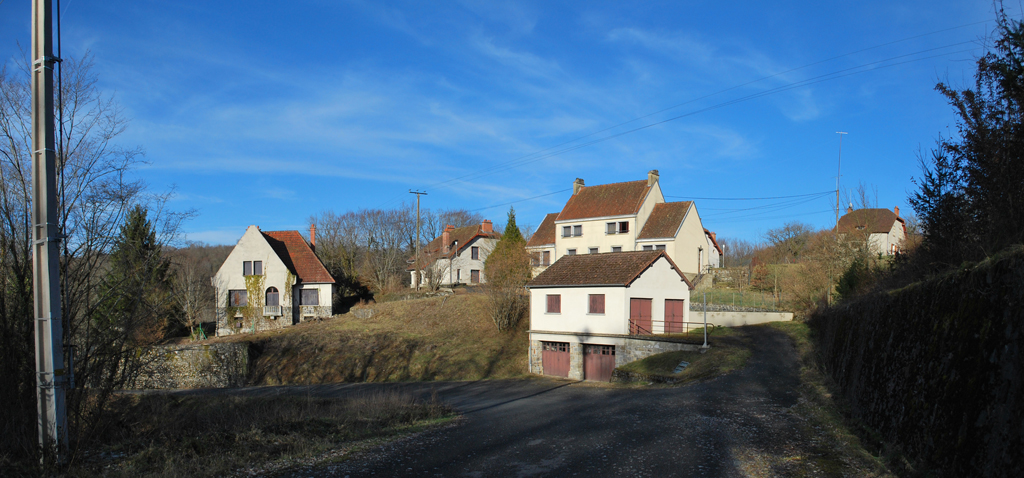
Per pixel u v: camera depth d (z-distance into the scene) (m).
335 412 14.91
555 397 20.38
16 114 12.02
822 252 32.28
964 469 6.63
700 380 20.97
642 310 31.03
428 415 14.59
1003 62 9.20
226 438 10.74
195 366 33.56
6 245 11.61
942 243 11.20
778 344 26.95
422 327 40.50
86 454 10.16
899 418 9.05
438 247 60.41
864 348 12.49
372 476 8.41
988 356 6.75
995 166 9.05
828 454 9.62
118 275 13.17
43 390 8.34
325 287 45.34
